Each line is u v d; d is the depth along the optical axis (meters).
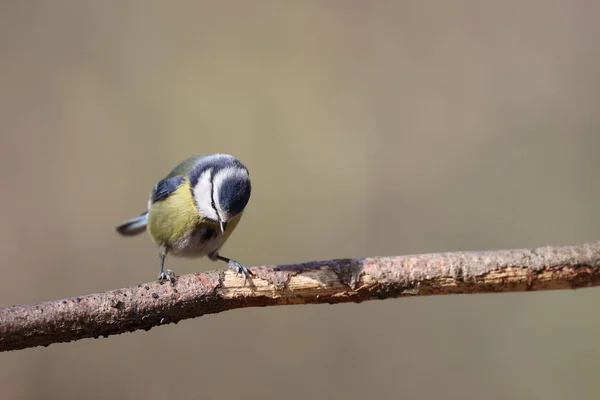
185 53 13.67
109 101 13.02
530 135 13.01
